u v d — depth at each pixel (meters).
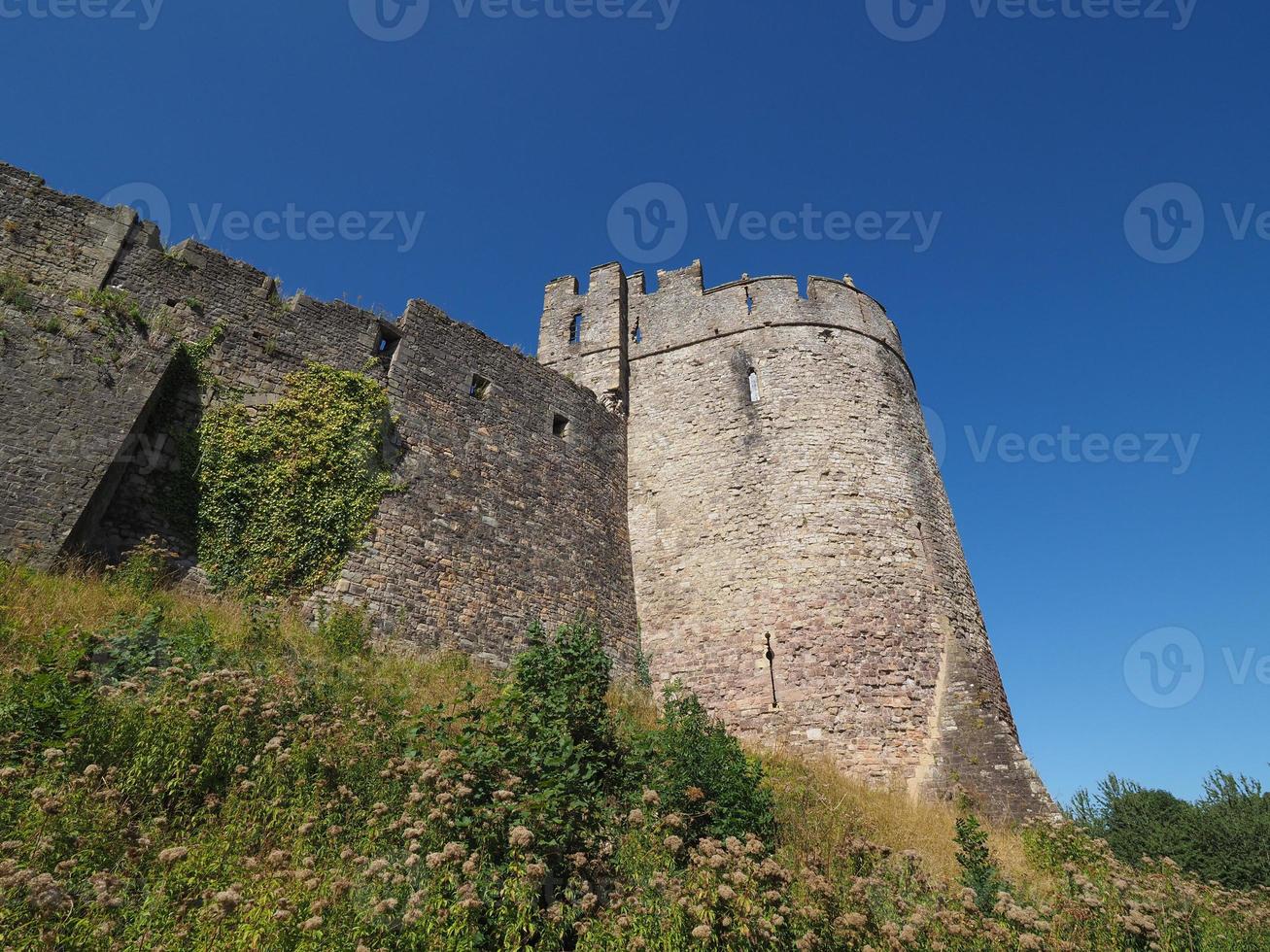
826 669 15.30
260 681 7.52
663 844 5.92
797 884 6.63
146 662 7.48
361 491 13.25
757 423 18.78
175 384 12.02
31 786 4.98
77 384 10.44
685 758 8.18
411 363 15.28
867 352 20.20
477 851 5.17
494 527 15.34
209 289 12.95
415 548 13.64
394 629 12.62
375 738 7.15
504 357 17.56
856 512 17.25
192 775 5.71
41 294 10.74
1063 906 6.80
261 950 3.85
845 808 10.84
